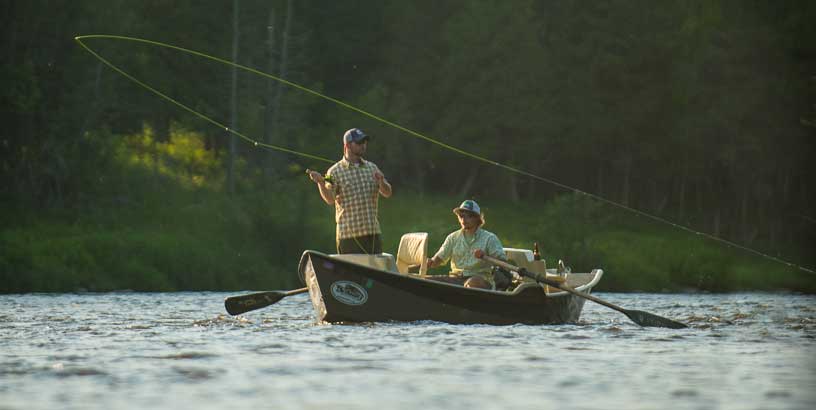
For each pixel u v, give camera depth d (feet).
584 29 641.40
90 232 369.91
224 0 548.31
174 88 533.55
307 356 78.38
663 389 61.36
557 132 628.28
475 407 54.85
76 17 409.90
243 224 391.86
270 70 502.79
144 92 511.81
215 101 526.16
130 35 478.18
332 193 110.22
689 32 623.77
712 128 604.08
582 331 105.70
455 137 611.47
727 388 62.03
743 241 614.75
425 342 89.76
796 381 65.05
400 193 579.07
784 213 612.70
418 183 618.03
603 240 472.44
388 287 108.78
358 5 643.86
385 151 599.16
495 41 608.60
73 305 182.50
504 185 629.92
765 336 102.22
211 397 58.08
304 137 519.19
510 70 610.24
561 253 449.89
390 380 65.05
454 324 111.55
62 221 380.99
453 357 77.97
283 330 104.22
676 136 627.87
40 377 66.28
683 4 629.10
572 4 643.45
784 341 95.71
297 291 123.24
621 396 58.70
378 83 609.01
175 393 59.52
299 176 495.82
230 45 523.70
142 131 510.17
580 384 63.46
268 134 493.36
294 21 565.12
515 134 624.18
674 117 633.61
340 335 97.25
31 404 55.57
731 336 101.81
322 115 599.57
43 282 315.37
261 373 68.33
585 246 450.30
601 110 629.92
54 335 100.07
